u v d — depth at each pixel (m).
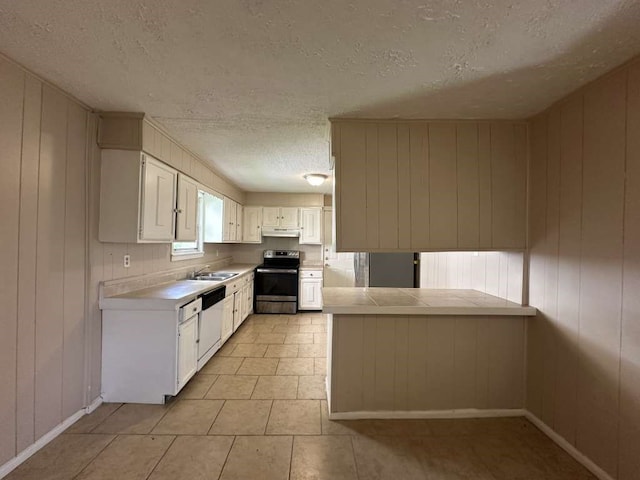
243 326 4.66
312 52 1.58
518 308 2.29
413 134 2.42
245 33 1.44
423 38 1.46
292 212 5.77
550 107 2.16
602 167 1.77
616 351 1.68
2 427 1.70
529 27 1.38
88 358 2.31
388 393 2.35
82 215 2.24
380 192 2.40
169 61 1.67
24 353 1.82
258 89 1.96
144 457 1.87
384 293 2.79
